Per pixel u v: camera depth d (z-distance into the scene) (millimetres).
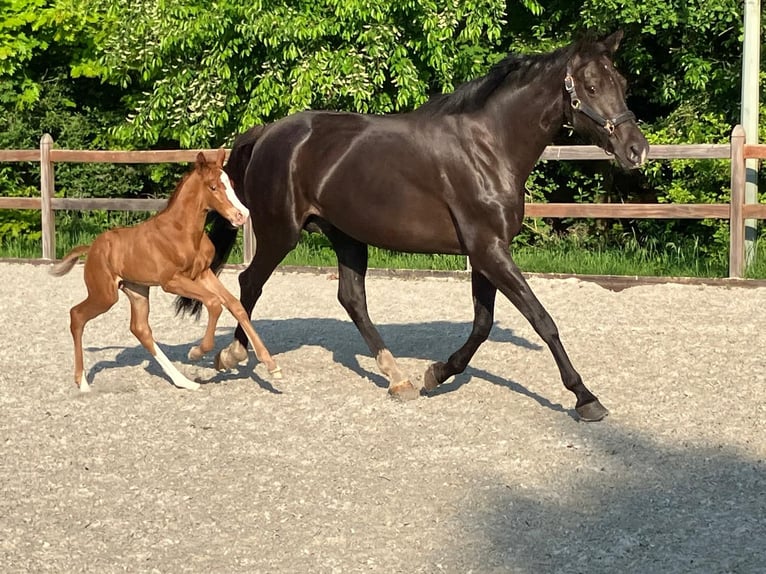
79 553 4172
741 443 5359
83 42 14539
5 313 9156
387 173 6090
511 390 6430
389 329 8359
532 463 5102
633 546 4141
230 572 3996
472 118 5926
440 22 11820
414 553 4133
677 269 10906
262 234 6648
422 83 12109
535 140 5832
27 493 4809
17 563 4082
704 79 12172
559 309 9070
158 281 6223
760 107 12141
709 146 10195
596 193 13375
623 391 6371
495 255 5836
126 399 6324
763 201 12125
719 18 11820
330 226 6586
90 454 5340
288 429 5711
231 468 5105
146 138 13383
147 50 12781
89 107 15430
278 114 12641
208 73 12547
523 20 13852
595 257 11398
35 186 14961
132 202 12453
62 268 6629
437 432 5621
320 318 8898
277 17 11742
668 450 5270
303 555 4133
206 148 13227
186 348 7742
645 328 8188
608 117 5633
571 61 5688
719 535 4219
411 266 11508
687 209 10320
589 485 4812
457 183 5895
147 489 4844
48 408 6148
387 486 4832
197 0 12391
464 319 8766
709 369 6863
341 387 6570
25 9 14164
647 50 13453
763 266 10422
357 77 11875
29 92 14359
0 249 13516
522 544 4191
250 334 6191
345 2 11578
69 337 8117
